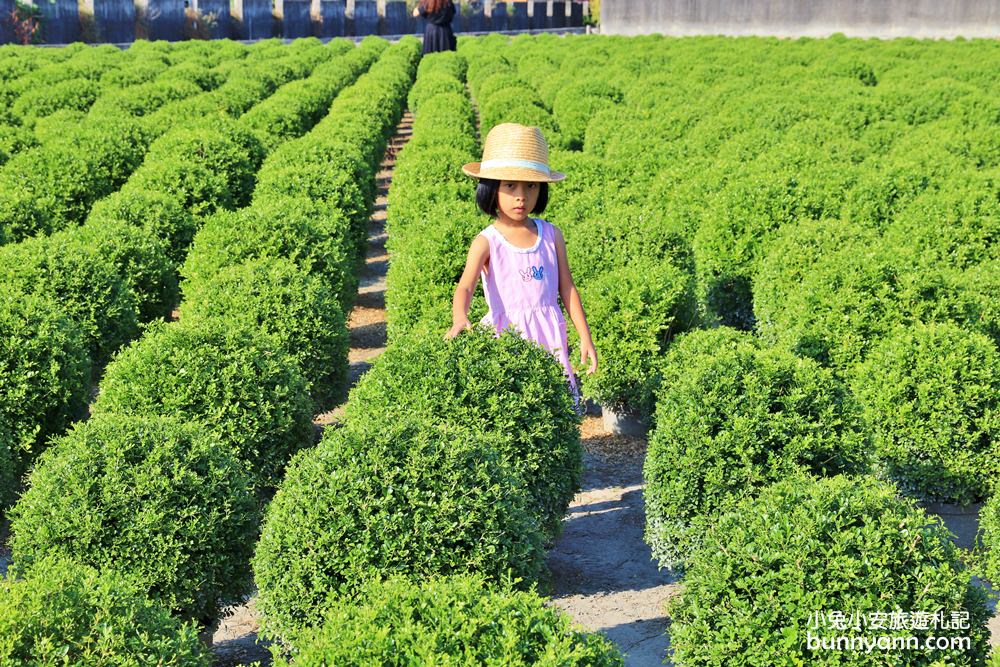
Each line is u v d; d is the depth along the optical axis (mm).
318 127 20375
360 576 5020
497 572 5180
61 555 5551
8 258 10078
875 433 8086
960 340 8094
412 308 10219
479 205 7156
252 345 7594
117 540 5605
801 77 28297
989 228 11883
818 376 6762
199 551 5785
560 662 3922
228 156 15539
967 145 16734
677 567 6914
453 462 5312
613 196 13664
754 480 6473
